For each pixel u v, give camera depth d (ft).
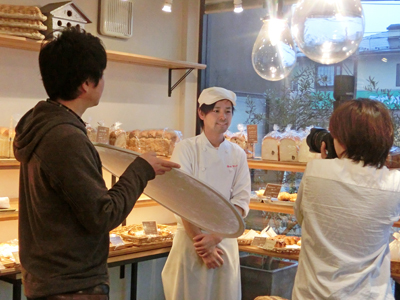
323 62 6.57
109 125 11.23
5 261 7.95
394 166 8.45
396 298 8.27
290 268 11.27
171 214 12.81
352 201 5.40
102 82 5.22
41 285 4.83
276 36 7.86
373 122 5.42
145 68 11.89
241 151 9.36
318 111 11.44
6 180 9.80
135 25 11.62
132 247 9.71
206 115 8.95
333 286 5.32
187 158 8.84
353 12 6.15
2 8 8.48
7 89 9.53
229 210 6.39
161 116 12.39
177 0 12.57
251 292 11.16
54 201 4.80
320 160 5.75
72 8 9.18
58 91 5.03
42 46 5.53
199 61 12.93
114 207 4.78
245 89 12.50
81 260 4.91
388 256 5.69
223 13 12.67
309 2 6.27
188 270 8.88
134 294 11.09
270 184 10.28
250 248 10.08
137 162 5.15
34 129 4.89
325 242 5.45
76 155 4.66
